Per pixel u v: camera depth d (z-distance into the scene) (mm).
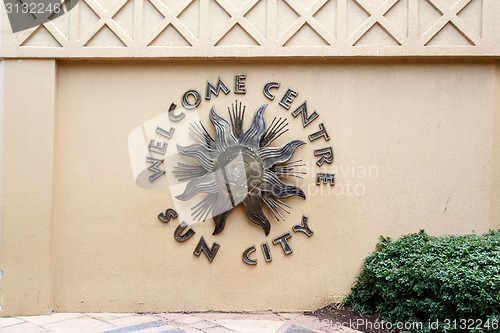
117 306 5047
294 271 5016
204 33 4906
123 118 5020
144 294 5047
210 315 4949
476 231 4953
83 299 5043
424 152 4988
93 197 5008
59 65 5047
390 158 4988
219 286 5027
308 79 5004
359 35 4855
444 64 4984
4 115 4938
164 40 4934
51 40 4949
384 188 4992
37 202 4934
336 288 5012
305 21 4891
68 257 5016
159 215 5000
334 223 4992
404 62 4992
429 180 4980
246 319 4820
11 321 4738
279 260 5008
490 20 4836
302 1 4938
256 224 4980
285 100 4988
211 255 5016
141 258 5016
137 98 5023
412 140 4988
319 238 5004
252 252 5004
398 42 4844
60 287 5020
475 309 4000
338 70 5012
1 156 4934
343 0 4871
